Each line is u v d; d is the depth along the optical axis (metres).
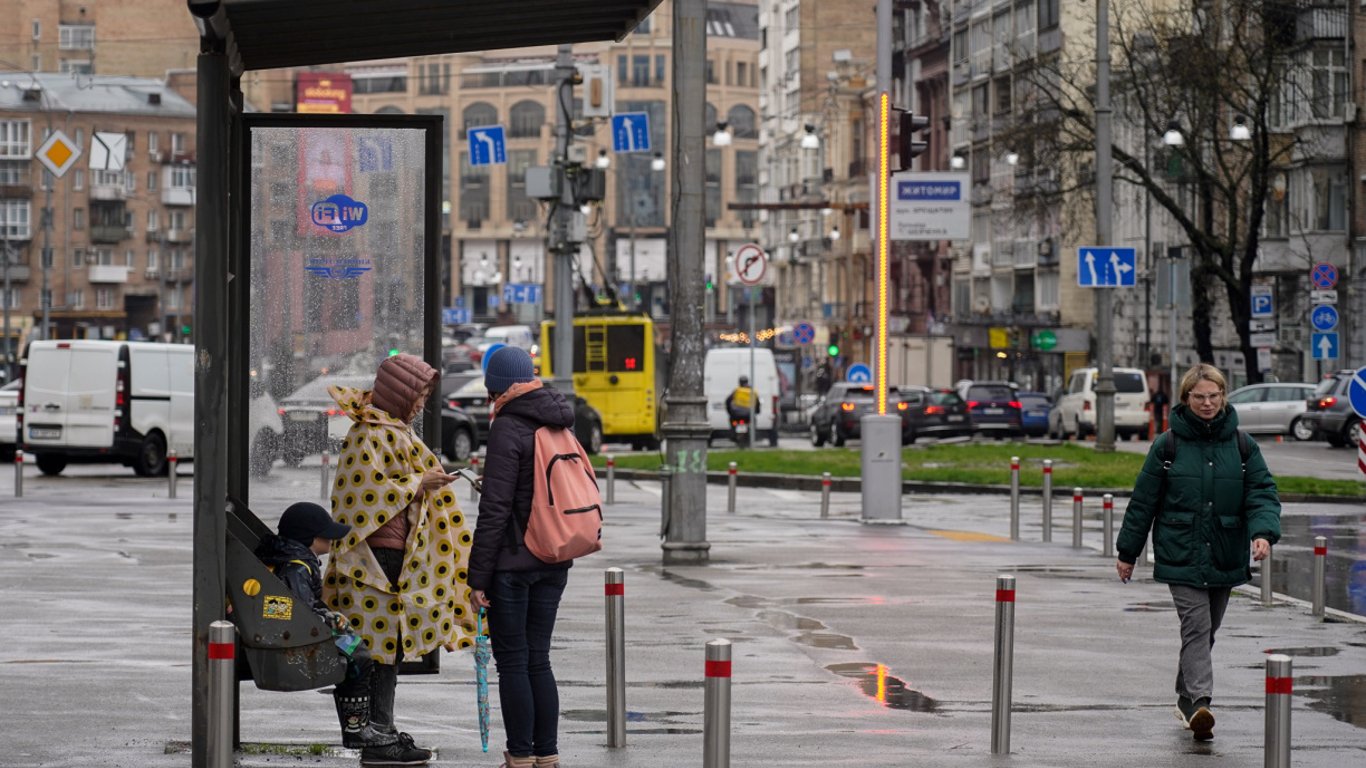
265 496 19.05
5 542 41.16
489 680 23.38
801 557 39.47
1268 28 102.81
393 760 17.69
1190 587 19.92
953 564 38.12
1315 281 85.62
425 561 17.12
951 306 191.62
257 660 16.47
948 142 191.62
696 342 37.88
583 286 104.38
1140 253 147.75
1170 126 101.44
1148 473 20.12
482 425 96.12
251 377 18.92
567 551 16.64
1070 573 36.56
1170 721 20.56
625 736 18.97
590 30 18.92
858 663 24.55
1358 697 22.19
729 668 13.35
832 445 108.50
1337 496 59.41
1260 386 102.88
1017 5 167.50
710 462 76.88
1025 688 22.72
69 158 91.62
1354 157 118.56
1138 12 131.50
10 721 19.70
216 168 16.05
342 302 18.95
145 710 20.41
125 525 46.06
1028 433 124.88
